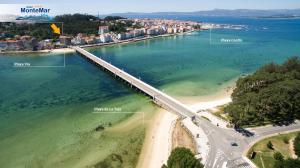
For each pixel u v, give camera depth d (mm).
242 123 92500
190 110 107500
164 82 150250
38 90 139875
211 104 115375
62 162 80000
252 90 110062
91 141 90125
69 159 81312
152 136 91750
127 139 90625
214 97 124688
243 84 112562
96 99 126250
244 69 175000
